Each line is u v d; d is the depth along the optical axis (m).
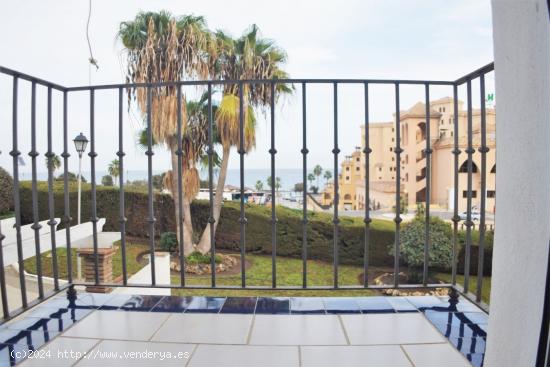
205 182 9.54
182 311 1.44
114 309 1.46
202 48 7.54
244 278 1.59
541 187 0.69
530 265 0.72
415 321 1.35
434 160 23.47
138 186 11.73
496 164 0.82
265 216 10.26
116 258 8.58
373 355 1.12
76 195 10.62
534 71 0.69
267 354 1.12
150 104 1.57
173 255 9.11
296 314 1.42
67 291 1.59
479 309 1.45
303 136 1.56
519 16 0.72
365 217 1.57
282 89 7.93
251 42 7.88
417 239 7.91
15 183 1.35
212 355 1.12
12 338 1.21
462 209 13.89
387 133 27.33
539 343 0.67
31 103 1.40
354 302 1.54
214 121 7.55
